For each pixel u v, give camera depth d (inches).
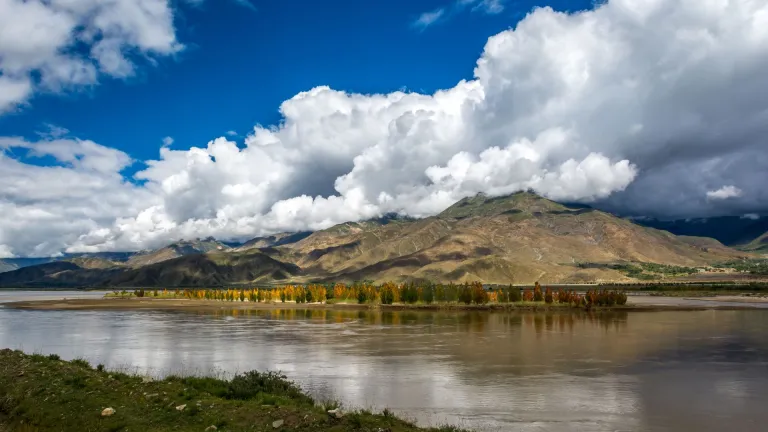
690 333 3289.9
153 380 1221.7
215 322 4379.9
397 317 4955.7
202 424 889.5
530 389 1630.2
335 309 6358.3
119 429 874.1
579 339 2987.2
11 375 1205.7
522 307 5940.0
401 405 1419.8
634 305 6299.2
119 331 3560.5
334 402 1328.7
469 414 1327.5
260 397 1083.9
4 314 5575.8
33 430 875.4
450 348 2610.7
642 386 1679.4
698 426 1242.6
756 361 2181.3
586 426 1234.6
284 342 2886.3
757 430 1214.3
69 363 1441.9
